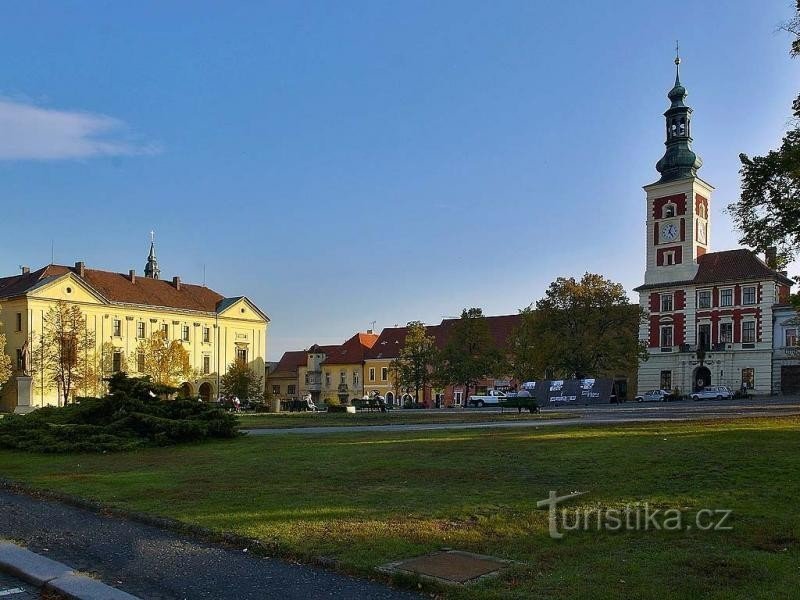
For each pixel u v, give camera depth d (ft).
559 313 214.90
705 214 262.47
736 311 240.12
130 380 80.07
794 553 25.14
